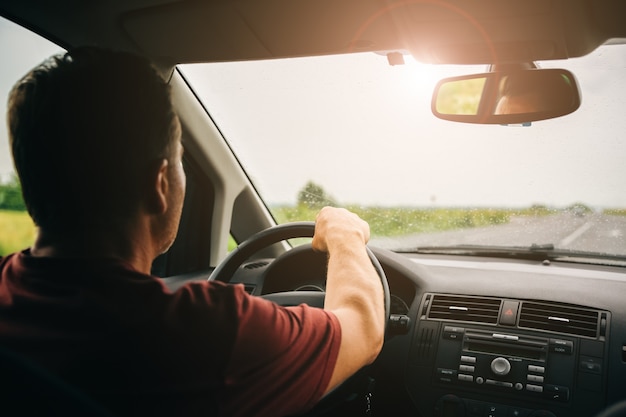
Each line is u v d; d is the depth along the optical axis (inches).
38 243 38.5
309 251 85.0
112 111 37.4
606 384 82.4
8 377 31.3
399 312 96.1
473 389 87.7
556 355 85.3
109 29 99.4
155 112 39.0
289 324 40.6
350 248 51.5
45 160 36.8
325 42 98.9
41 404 31.6
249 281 91.7
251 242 76.2
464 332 90.3
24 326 35.1
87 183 37.2
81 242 37.6
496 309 91.0
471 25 82.6
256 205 135.6
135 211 38.8
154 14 94.3
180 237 130.8
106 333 35.3
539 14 77.1
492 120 102.1
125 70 38.5
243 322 38.4
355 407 73.6
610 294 90.3
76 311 35.4
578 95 92.7
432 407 89.4
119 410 35.4
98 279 36.5
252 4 88.5
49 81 37.2
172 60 109.7
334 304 46.7
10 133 38.4
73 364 34.7
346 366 42.9
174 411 36.4
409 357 91.8
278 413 40.4
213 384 37.3
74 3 93.4
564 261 110.4
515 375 85.8
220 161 126.3
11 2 93.9
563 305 88.9
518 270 103.9
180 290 38.5
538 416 83.6
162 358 36.0
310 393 41.3
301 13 89.6
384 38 94.0
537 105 97.7
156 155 39.1
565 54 87.8
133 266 38.8
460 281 96.9
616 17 76.0
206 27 96.7
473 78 101.6
